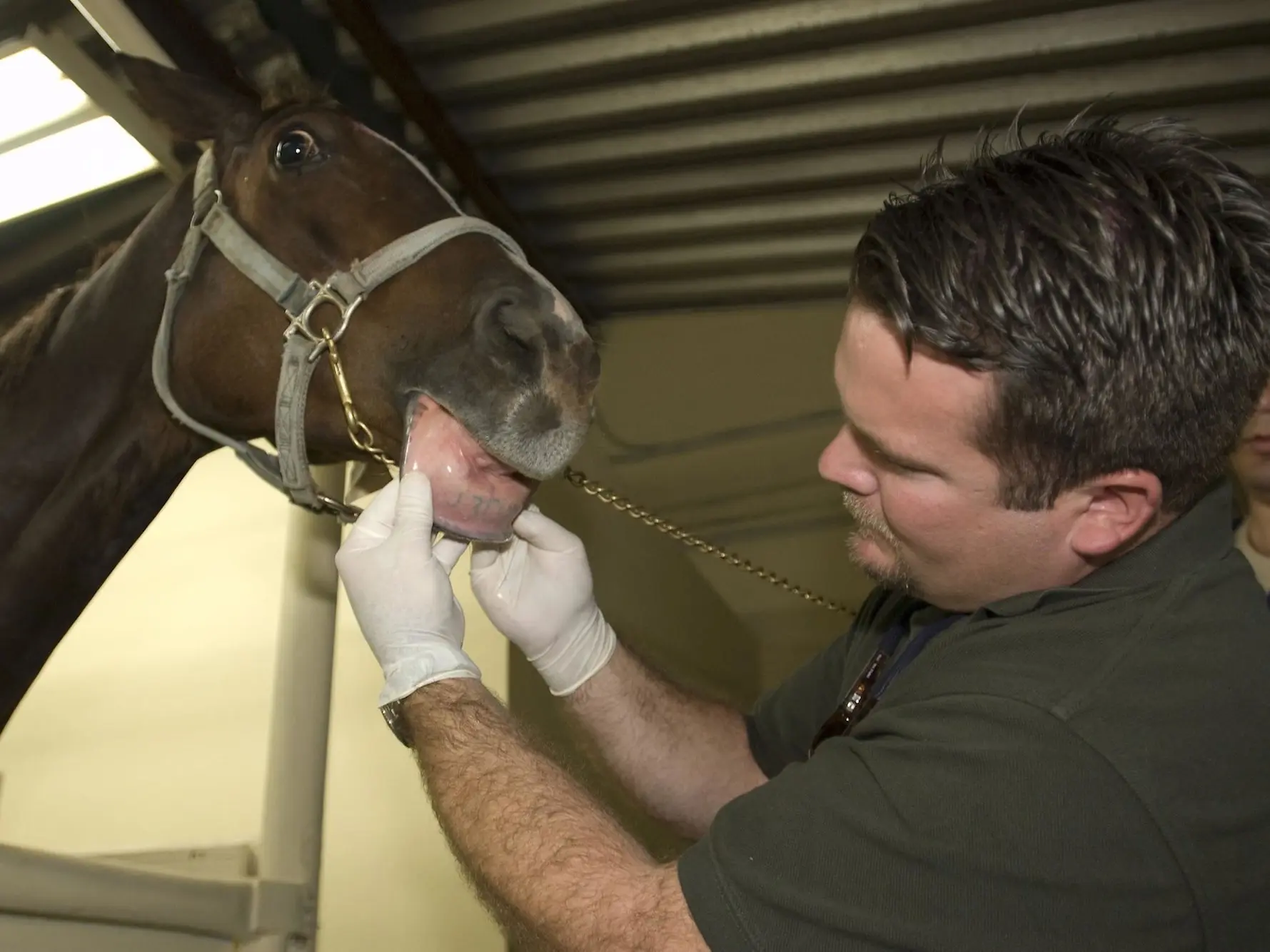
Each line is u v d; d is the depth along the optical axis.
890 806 0.64
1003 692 0.67
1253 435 1.10
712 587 3.51
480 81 2.01
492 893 0.71
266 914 1.23
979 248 0.66
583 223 2.46
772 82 2.00
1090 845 0.61
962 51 1.89
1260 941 0.62
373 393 0.96
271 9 1.60
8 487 1.04
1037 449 0.67
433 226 0.99
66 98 1.50
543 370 0.91
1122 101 1.96
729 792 1.11
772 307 2.81
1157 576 0.72
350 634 1.79
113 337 1.07
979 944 0.61
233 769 1.72
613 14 1.87
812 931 0.62
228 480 1.92
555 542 1.05
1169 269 0.64
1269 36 1.81
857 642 1.08
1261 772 0.64
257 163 1.04
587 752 1.16
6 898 0.88
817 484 3.00
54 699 1.88
